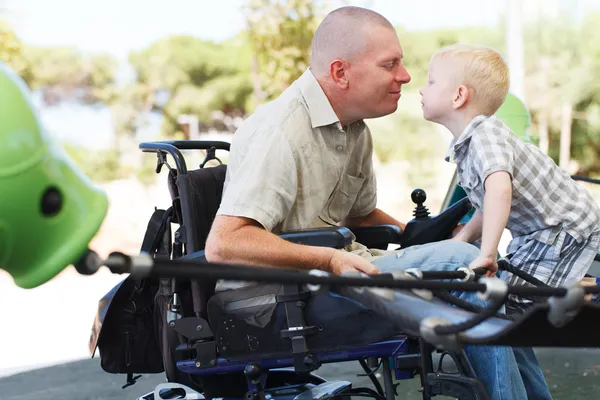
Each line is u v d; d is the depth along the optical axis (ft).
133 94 48.83
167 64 49.11
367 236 12.51
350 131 11.26
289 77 46.26
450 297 7.53
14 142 4.52
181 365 10.28
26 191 4.55
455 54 11.21
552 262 10.73
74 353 21.06
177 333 10.50
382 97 10.59
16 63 47.62
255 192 9.77
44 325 25.17
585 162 49.67
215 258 9.63
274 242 9.41
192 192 10.80
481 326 6.14
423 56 50.16
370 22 10.51
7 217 4.52
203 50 49.14
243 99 48.42
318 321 9.52
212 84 48.42
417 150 47.67
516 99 14.67
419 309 6.54
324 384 10.84
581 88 49.93
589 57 51.60
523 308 10.49
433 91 11.33
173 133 48.55
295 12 46.16
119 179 46.14
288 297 9.48
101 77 49.29
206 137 48.52
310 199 10.46
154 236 11.03
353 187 11.67
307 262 9.32
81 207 4.82
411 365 9.39
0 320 26.27
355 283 5.66
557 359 17.95
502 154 10.30
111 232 40.04
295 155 10.15
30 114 4.64
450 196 13.91
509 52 45.42
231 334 9.84
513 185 10.64
